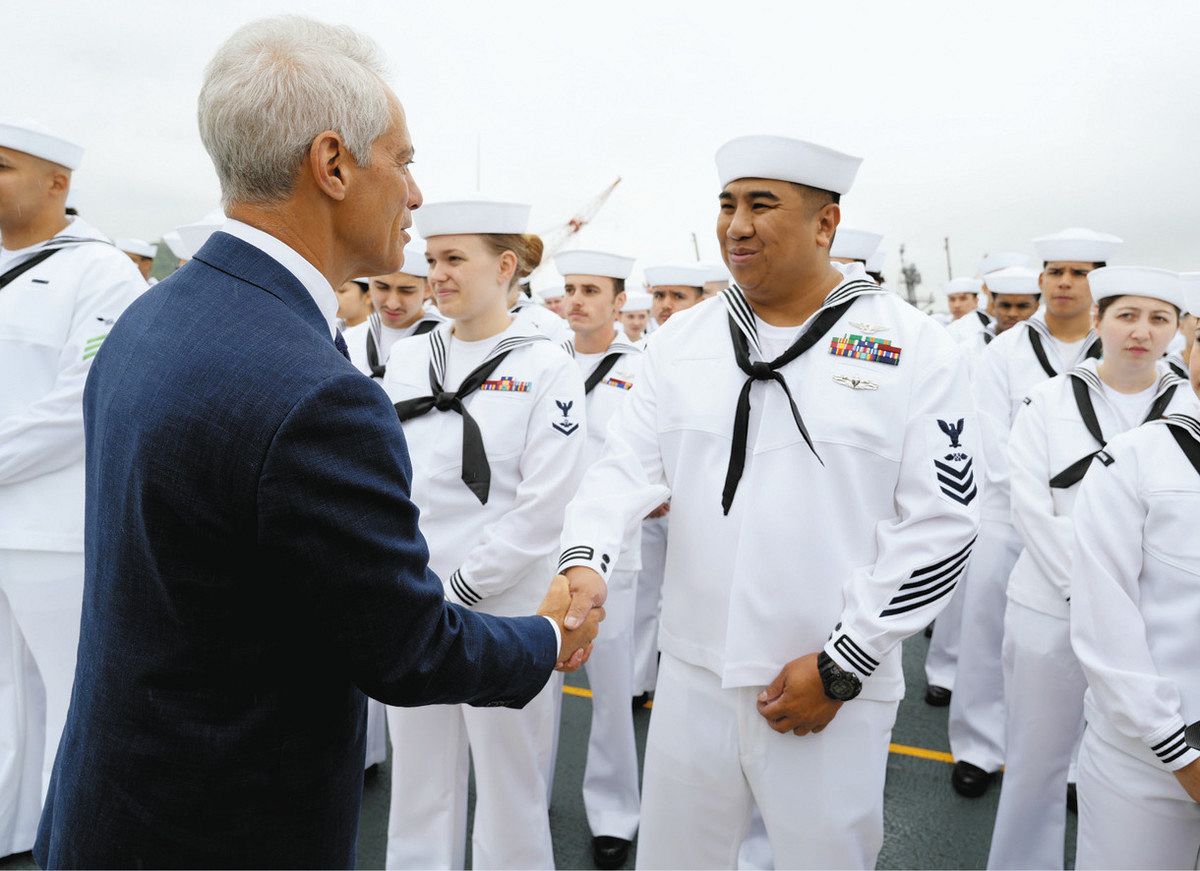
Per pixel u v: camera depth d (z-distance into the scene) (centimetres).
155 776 113
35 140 294
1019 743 286
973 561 372
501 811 259
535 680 139
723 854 209
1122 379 300
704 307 213
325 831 123
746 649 191
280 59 117
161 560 109
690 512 203
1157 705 190
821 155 183
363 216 126
